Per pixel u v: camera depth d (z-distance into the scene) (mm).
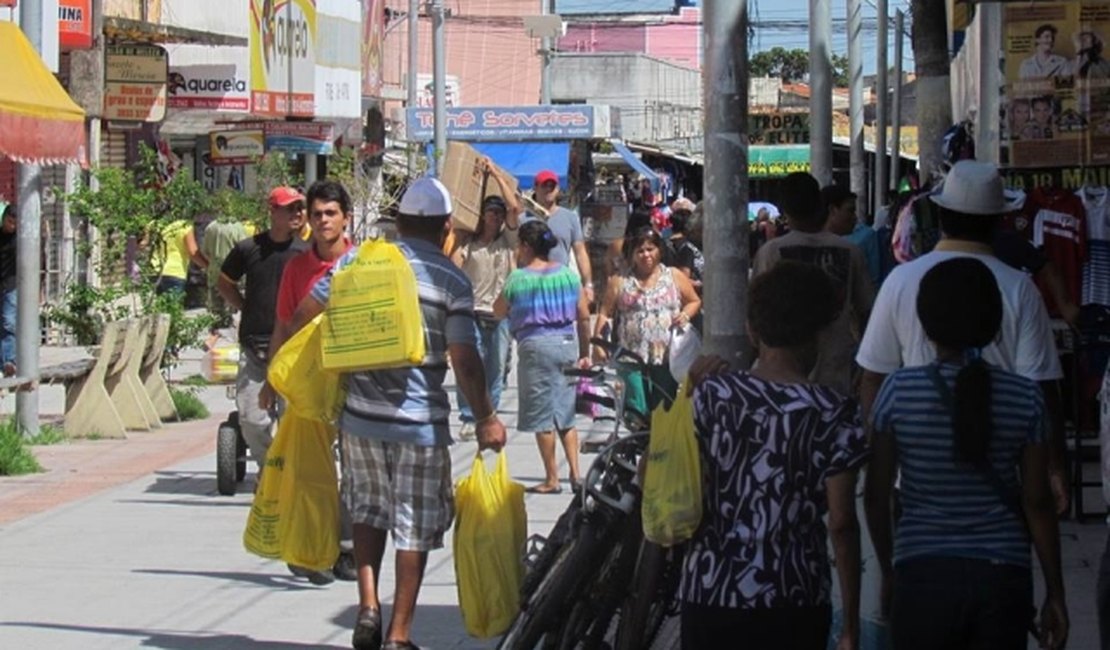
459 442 17594
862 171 29547
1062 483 7207
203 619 10328
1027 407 6102
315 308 9406
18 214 17875
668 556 7984
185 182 21812
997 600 6031
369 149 51594
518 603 8406
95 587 11180
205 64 35938
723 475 6191
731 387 6215
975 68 17859
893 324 7543
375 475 8969
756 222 35188
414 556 8898
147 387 19906
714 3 7660
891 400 6195
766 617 6113
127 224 21047
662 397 7879
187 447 17750
